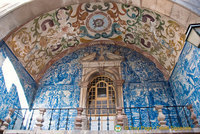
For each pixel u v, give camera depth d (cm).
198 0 496
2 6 546
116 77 761
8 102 588
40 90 761
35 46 726
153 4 564
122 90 727
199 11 472
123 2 627
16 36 615
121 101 694
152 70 781
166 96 702
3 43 573
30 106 711
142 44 816
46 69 823
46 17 679
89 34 843
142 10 657
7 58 593
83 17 759
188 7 488
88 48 873
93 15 756
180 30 576
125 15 729
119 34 838
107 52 853
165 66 759
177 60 651
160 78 754
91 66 807
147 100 696
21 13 577
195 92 533
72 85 764
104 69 790
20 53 666
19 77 659
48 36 759
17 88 641
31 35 680
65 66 830
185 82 598
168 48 689
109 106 720
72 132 451
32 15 613
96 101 736
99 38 873
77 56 857
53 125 658
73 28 790
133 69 791
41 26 696
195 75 526
